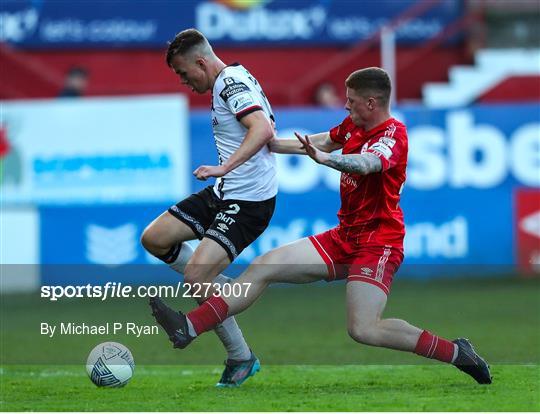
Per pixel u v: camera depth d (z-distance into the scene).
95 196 47.25
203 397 22.42
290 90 58.56
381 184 22.89
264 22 59.66
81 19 59.06
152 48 59.41
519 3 62.16
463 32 60.56
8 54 58.62
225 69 23.70
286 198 47.62
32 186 47.22
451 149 48.19
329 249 23.48
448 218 48.12
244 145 22.62
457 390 23.00
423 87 58.97
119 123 47.28
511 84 58.31
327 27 59.81
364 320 22.64
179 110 47.38
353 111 23.06
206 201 24.31
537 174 48.38
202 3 59.41
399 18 60.31
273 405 21.09
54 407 21.20
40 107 47.22
